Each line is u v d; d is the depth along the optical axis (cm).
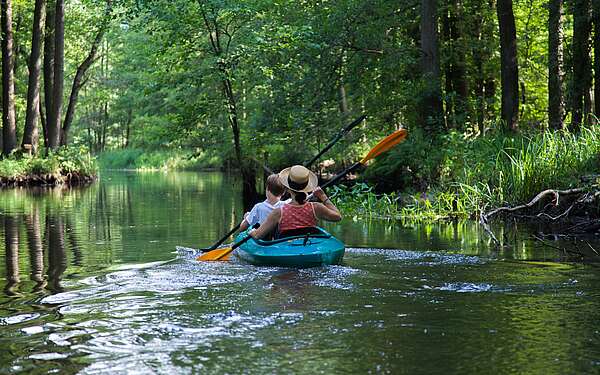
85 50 3528
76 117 6222
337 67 1970
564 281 668
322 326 511
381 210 1460
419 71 1942
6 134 2925
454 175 1517
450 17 2178
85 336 492
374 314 542
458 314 541
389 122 2075
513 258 808
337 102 2094
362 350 454
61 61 3005
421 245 935
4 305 587
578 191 1096
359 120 1094
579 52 1677
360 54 1950
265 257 764
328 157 2369
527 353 446
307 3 2039
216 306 572
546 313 543
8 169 2755
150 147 5303
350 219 1351
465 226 1179
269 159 2409
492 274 705
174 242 1006
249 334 492
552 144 1245
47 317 544
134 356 448
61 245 980
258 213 887
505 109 1820
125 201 1905
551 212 1176
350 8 1883
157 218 1393
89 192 2350
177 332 499
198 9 1948
